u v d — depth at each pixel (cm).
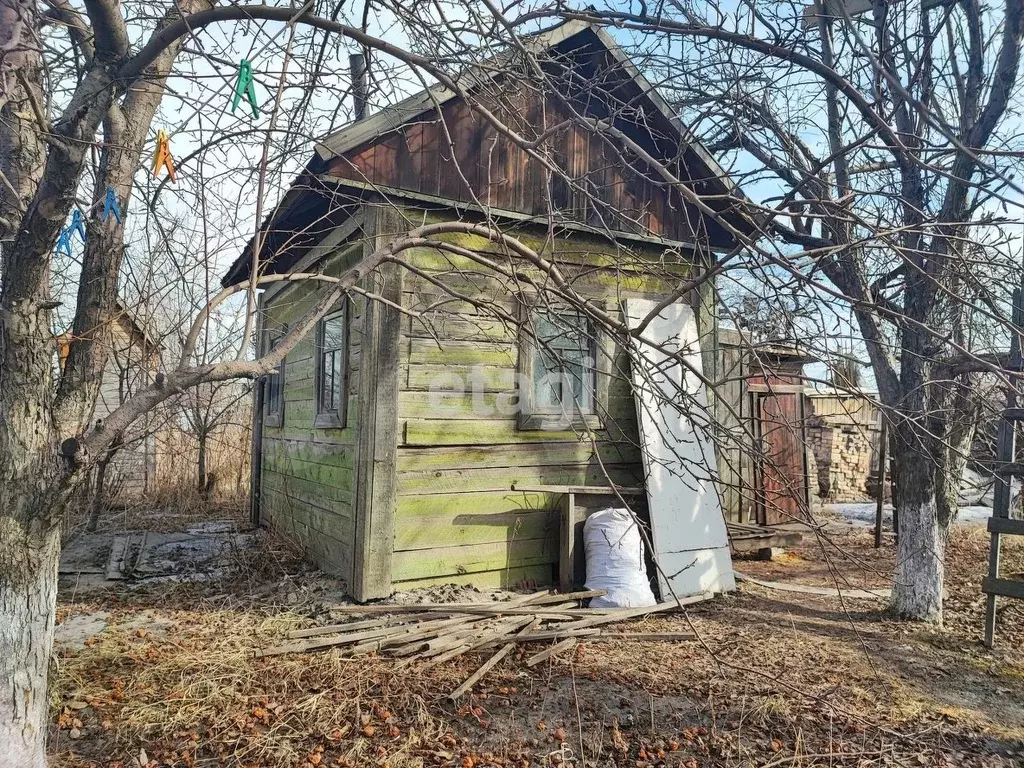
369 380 570
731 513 917
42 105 264
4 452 254
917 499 614
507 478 637
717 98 366
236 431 1373
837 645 534
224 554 779
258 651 455
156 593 621
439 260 610
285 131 288
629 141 296
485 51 350
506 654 475
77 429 279
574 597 589
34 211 243
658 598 639
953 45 504
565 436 667
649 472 650
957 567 872
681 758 355
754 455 356
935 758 367
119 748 345
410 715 386
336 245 667
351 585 574
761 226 309
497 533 631
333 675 429
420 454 598
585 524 647
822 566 872
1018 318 523
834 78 276
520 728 378
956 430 614
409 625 505
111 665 443
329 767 334
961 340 566
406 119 569
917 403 582
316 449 734
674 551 652
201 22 277
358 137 555
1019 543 1030
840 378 347
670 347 701
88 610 566
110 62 259
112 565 715
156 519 1017
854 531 1135
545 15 310
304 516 763
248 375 258
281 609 561
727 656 495
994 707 437
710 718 399
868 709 421
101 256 291
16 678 256
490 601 582
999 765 365
